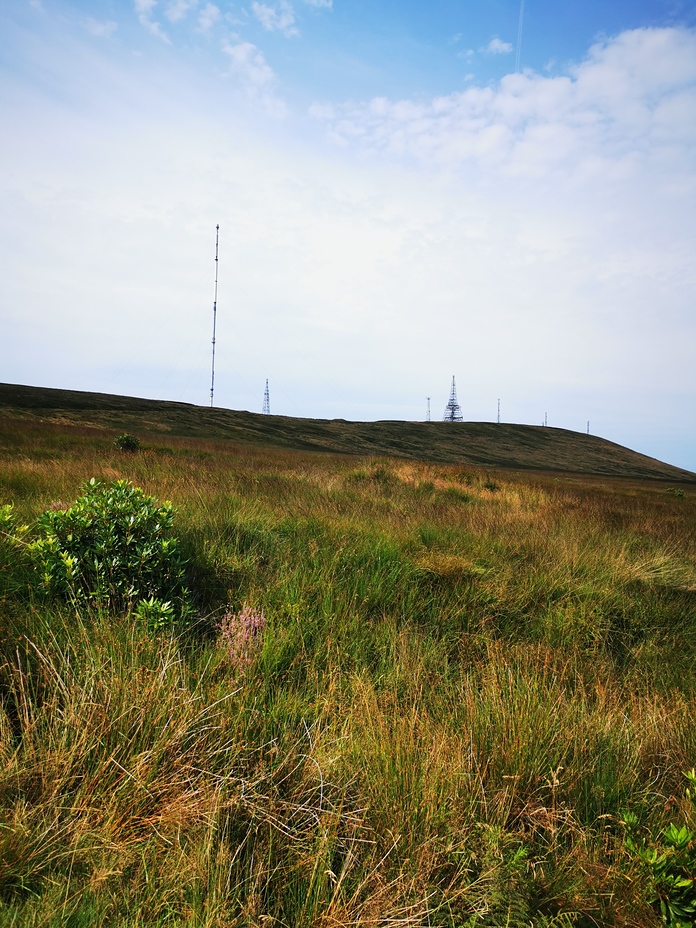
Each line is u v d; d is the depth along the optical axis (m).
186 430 47.62
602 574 5.52
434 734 2.42
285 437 57.72
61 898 1.57
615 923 1.68
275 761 2.22
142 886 1.65
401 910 1.59
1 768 1.95
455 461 65.19
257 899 1.62
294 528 5.70
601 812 2.17
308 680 2.96
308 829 1.95
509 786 2.16
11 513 4.39
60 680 2.34
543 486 18.02
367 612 4.05
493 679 2.89
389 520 6.83
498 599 4.57
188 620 3.47
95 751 2.11
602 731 2.61
